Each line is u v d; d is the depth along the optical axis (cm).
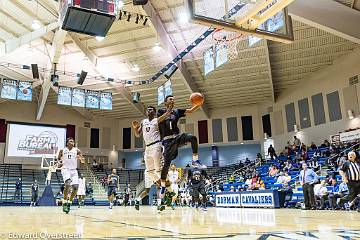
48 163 2561
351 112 1920
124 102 2573
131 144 2975
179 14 1488
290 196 1182
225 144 2722
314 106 2175
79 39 1706
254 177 1630
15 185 2244
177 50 1791
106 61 1950
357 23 1196
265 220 462
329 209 1001
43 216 585
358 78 1895
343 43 1783
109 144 2955
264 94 2453
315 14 1158
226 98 2527
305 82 2256
